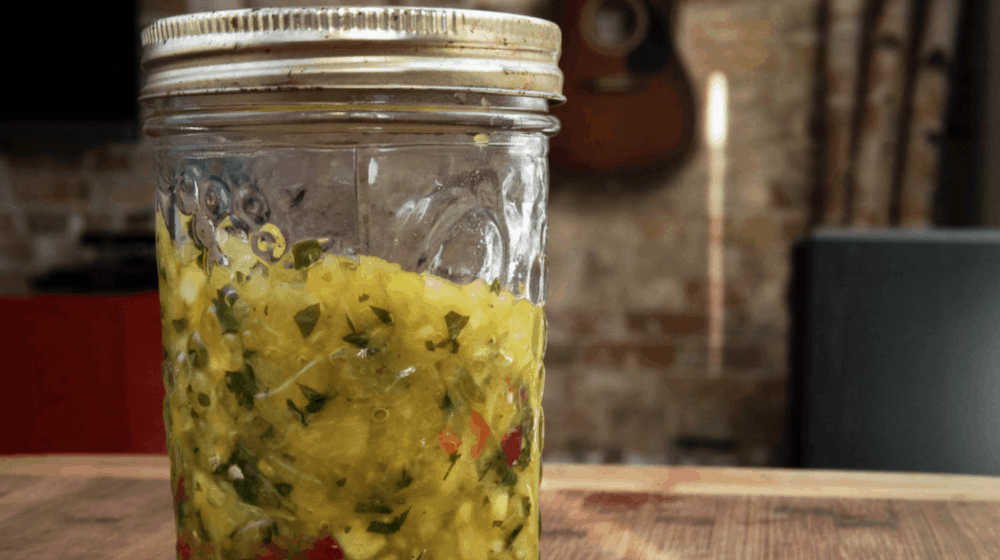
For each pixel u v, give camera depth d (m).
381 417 0.27
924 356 0.73
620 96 1.45
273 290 0.27
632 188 1.48
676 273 1.50
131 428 0.80
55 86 1.46
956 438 0.72
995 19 1.37
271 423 0.27
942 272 0.72
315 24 0.26
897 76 1.43
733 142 1.47
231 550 0.28
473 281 0.28
